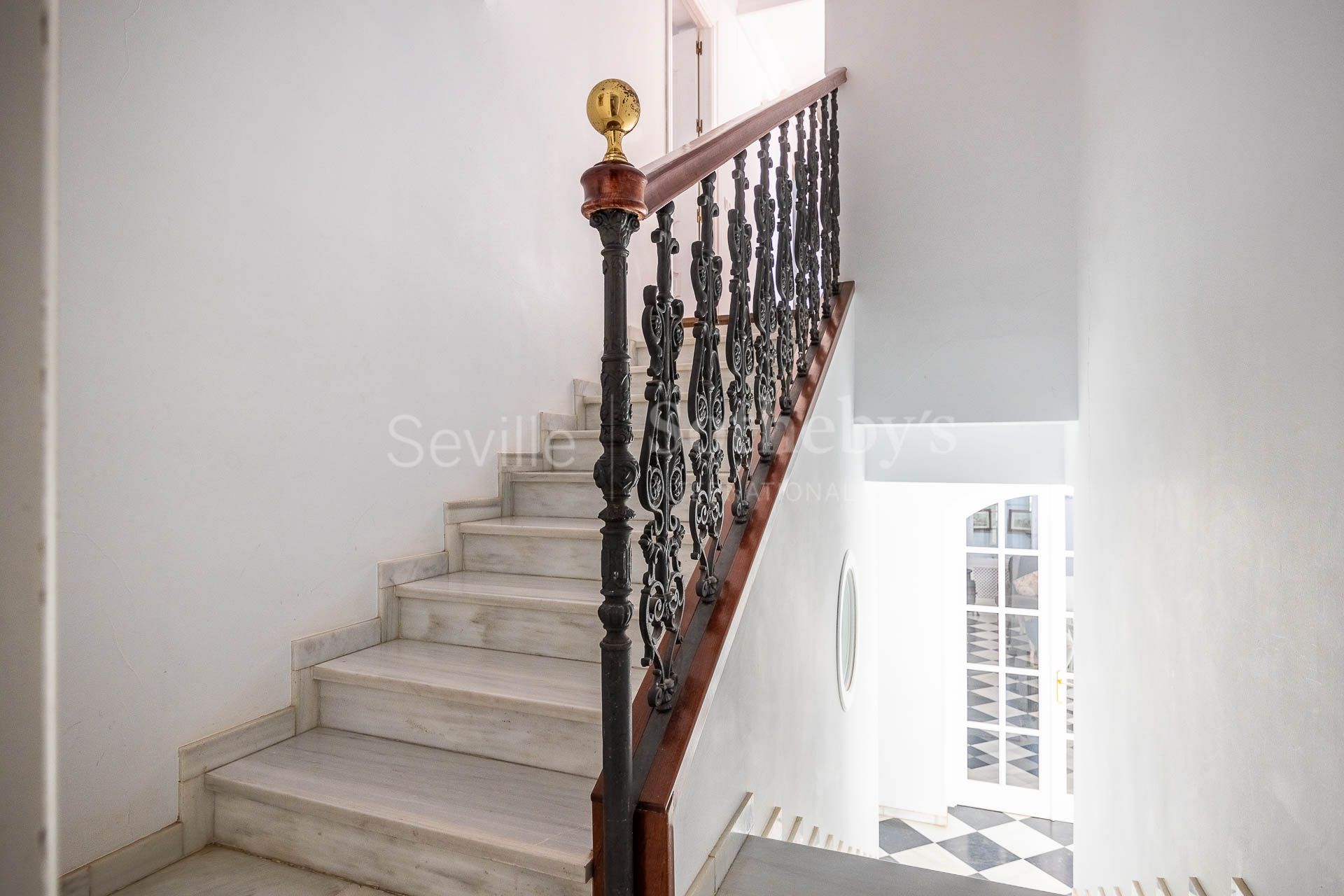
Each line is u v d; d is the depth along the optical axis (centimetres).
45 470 30
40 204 30
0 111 29
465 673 210
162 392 181
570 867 140
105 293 169
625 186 128
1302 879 100
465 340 294
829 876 171
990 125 341
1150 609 187
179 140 186
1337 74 89
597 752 181
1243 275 121
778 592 219
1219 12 133
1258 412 115
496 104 315
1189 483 152
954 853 568
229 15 199
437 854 157
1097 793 278
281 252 214
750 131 199
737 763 183
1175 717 164
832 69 365
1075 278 326
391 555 254
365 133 246
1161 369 175
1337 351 90
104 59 169
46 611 30
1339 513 89
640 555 238
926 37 351
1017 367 335
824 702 284
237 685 198
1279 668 108
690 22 555
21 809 29
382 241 253
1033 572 629
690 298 511
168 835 175
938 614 630
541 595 232
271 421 211
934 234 348
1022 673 630
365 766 190
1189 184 151
